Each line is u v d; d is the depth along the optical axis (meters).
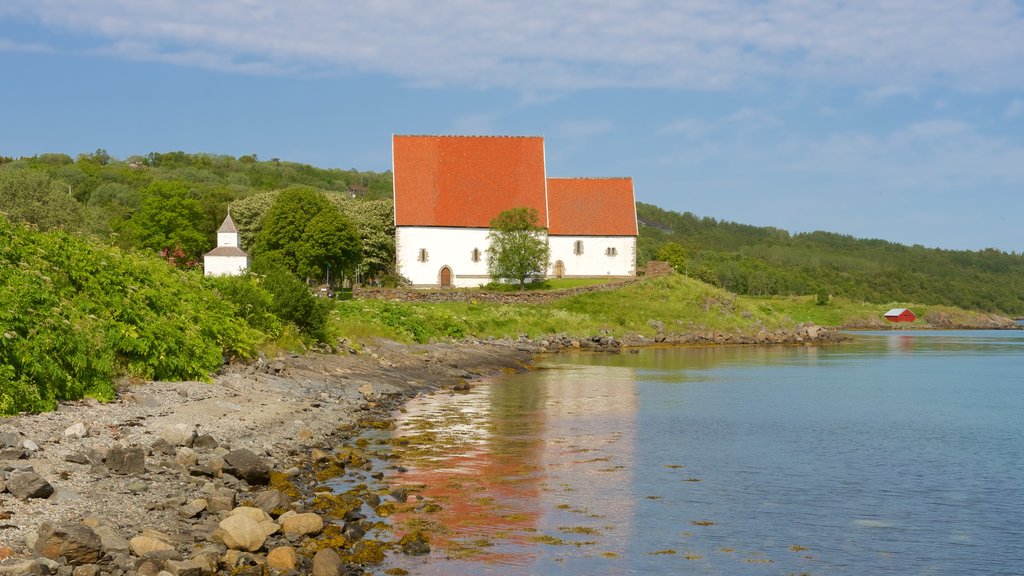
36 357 20.86
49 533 12.13
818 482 21.25
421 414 30.98
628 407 34.09
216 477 17.66
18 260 25.44
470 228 99.19
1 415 19.22
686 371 52.03
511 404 34.19
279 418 25.73
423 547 15.04
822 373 52.97
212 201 132.12
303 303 40.78
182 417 22.88
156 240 106.81
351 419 28.47
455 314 72.56
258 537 13.92
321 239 92.38
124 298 27.73
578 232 103.19
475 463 22.36
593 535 16.33
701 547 15.83
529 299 88.44
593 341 75.31
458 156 102.81
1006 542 16.52
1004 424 31.39
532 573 14.16
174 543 13.57
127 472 16.80
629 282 97.31
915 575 14.68
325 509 16.70
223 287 37.50
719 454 24.50
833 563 15.18
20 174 91.62
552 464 22.50
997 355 75.25
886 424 31.12
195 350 29.00
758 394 39.84
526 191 101.88
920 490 20.59
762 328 94.50
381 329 54.41
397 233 98.44
